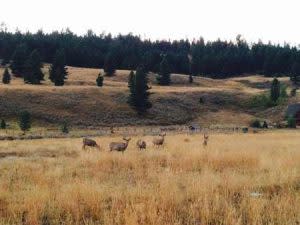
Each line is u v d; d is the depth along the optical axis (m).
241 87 148.88
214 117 99.88
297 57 180.88
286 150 21.59
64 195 10.25
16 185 12.34
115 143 22.09
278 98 112.31
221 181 11.89
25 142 32.53
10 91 87.38
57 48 171.88
